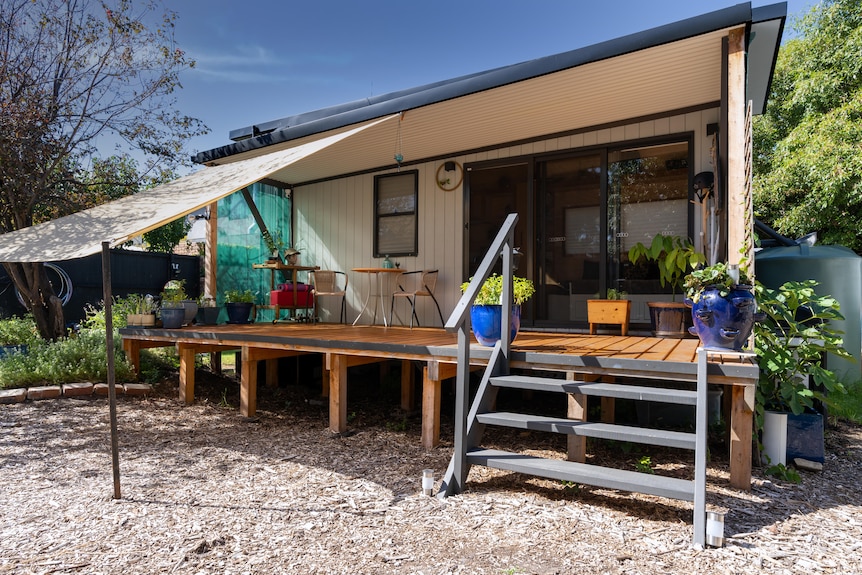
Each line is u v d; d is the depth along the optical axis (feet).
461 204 22.22
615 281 19.11
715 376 9.92
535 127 19.40
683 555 7.64
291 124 24.38
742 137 11.76
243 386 16.70
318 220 26.81
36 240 13.87
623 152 18.93
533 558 7.51
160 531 8.29
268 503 9.52
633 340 15.57
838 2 32.42
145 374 20.36
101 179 25.81
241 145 21.07
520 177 21.01
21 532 8.24
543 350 12.53
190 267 38.65
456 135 20.17
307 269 24.13
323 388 19.67
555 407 17.94
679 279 17.44
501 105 16.99
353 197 25.48
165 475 11.03
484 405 11.02
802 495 10.27
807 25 34.65
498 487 10.52
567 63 14.05
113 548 7.70
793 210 32.07
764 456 11.85
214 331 17.95
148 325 20.31
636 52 13.29
